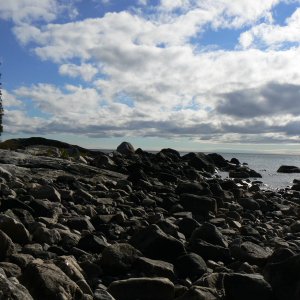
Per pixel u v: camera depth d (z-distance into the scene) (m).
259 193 25.39
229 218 15.24
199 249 9.39
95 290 6.47
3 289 5.08
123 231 11.20
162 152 50.53
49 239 8.99
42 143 43.50
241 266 8.62
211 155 56.50
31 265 6.31
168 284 6.68
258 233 13.06
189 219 11.83
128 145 50.91
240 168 49.31
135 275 7.65
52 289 5.83
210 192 20.59
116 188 20.44
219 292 6.94
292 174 54.66
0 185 14.66
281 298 6.50
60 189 15.98
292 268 6.70
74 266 7.24
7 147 40.28
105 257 7.87
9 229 8.66
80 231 10.77
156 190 21.28
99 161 31.52
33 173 21.52
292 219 17.23
